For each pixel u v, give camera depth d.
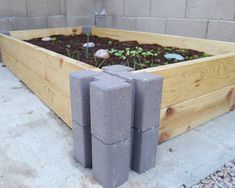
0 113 1.84
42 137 1.52
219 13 2.19
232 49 1.94
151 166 1.23
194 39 2.23
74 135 1.24
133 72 1.20
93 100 1.02
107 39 3.12
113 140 1.01
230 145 1.45
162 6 2.70
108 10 3.49
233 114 1.88
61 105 1.69
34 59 2.05
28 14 3.30
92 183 1.13
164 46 2.51
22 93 2.27
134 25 3.12
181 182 1.14
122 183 1.13
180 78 1.41
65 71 1.52
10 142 1.46
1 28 3.18
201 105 1.64
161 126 1.41
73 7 3.58
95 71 1.19
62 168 1.23
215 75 1.65
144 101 1.06
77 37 3.25
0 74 2.87
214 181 1.15
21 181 1.14
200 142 1.48
